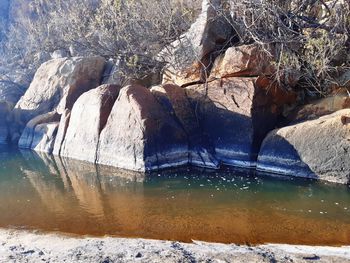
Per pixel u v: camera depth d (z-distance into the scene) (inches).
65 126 482.3
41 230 250.4
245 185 335.0
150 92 414.9
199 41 440.8
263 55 384.5
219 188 329.4
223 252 211.0
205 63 441.1
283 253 209.3
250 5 373.7
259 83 382.9
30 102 600.4
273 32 369.4
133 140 386.9
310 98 400.8
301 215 267.6
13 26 928.9
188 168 389.1
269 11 367.6
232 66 400.5
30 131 543.8
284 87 394.0
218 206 288.2
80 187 347.6
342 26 351.9
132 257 205.2
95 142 425.1
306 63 380.2
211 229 246.7
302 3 359.9
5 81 733.9
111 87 442.3
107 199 310.8
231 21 438.3
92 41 604.4
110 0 563.5
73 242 228.1
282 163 361.7
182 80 454.9
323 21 375.9
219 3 445.4
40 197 322.7
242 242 227.0
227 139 395.2
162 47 502.3
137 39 517.3
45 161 458.0
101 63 581.9
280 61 361.4
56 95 579.2
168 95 413.1
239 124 386.9
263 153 374.0
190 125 409.7
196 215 271.1
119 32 527.8
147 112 390.0
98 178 371.6
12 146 560.4
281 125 394.6
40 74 611.5
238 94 389.4
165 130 390.6
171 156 390.3
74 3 705.0
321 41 341.7
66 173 399.2
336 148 332.8
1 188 353.7
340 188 320.8
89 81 571.5
